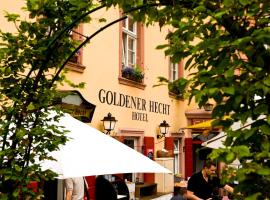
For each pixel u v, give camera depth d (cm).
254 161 237
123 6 360
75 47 398
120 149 475
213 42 260
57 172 387
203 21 294
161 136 1623
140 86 1493
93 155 431
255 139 244
